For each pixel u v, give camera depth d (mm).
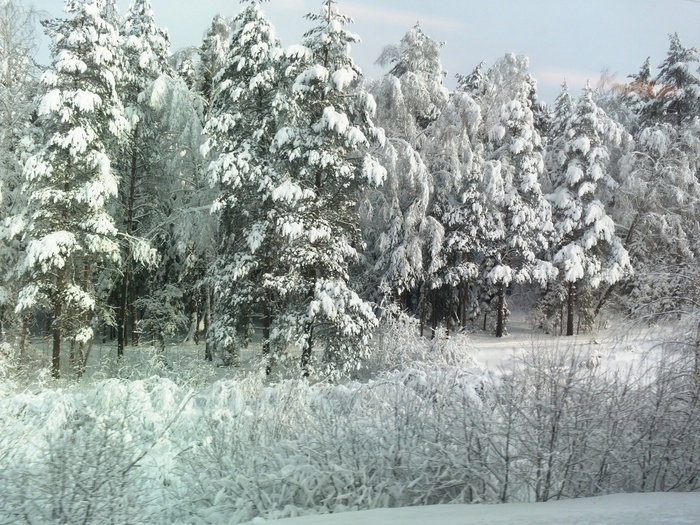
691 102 32594
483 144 29234
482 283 31453
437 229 26344
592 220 28578
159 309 26062
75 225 19250
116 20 23641
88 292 20953
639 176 28984
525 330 33406
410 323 22578
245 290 19891
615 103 36781
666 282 10414
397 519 4602
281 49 19453
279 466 6605
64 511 5316
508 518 4234
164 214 25047
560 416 6094
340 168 18109
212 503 6277
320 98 19047
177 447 8141
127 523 5492
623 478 6434
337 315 18125
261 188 18469
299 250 18344
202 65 26891
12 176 20719
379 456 6590
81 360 20562
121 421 7684
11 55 20672
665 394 6738
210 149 20281
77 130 18203
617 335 9641
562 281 30719
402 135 26125
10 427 7469
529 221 28203
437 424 6832
